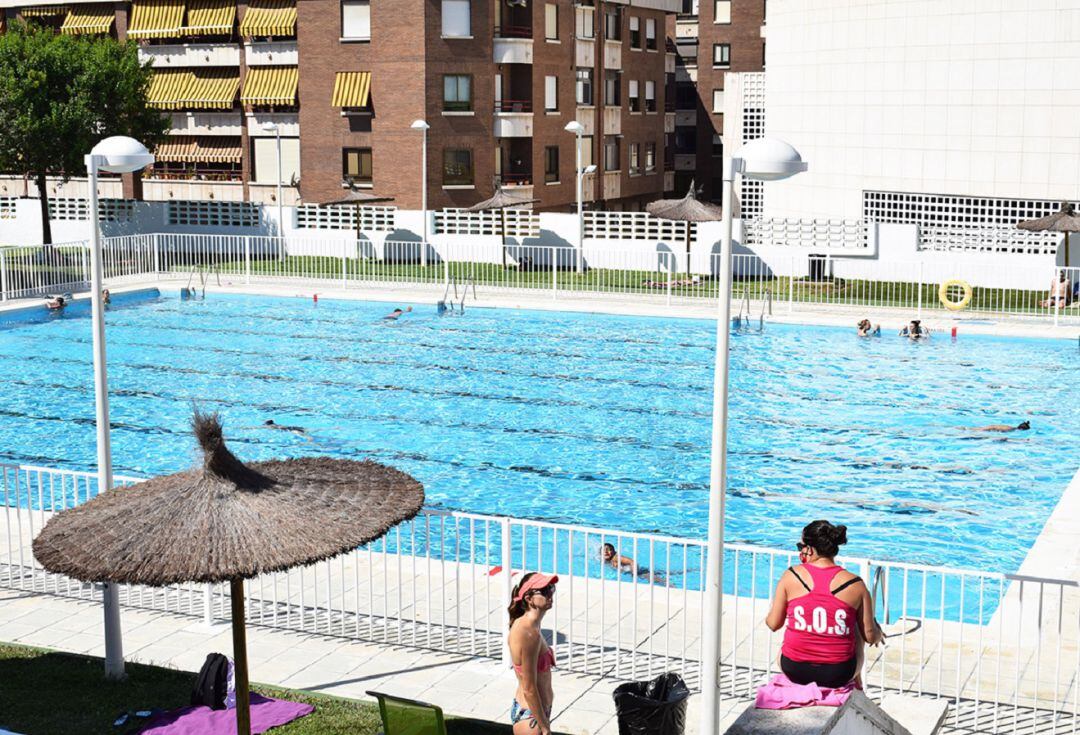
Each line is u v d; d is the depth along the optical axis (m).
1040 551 14.99
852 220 38.00
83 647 12.23
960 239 36.56
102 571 8.06
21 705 10.79
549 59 51.94
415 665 11.74
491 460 20.77
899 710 8.84
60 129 41.75
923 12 36.75
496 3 50.00
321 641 12.33
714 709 9.18
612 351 29.08
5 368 27.70
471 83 48.75
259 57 51.00
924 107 37.16
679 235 40.25
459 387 25.73
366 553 14.94
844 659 8.66
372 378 26.64
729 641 12.16
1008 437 21.52
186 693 11.06
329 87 49.16
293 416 23.58
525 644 9.11
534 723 9.32
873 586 11.24
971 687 11.00
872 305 32.97
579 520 17.97
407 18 47.38
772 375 26.41
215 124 52.78
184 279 38.06
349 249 43.47
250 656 11.97
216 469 8.56
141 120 45.47
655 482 19.55
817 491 18.89
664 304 33.47
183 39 53.38
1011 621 12.43
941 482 19.19
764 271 38.25
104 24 53.50
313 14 49.03
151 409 24.23
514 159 51.34
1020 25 34.97
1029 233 35.69
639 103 60.81
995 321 30.67
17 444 21.98
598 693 11.02
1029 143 35.28
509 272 39.19
